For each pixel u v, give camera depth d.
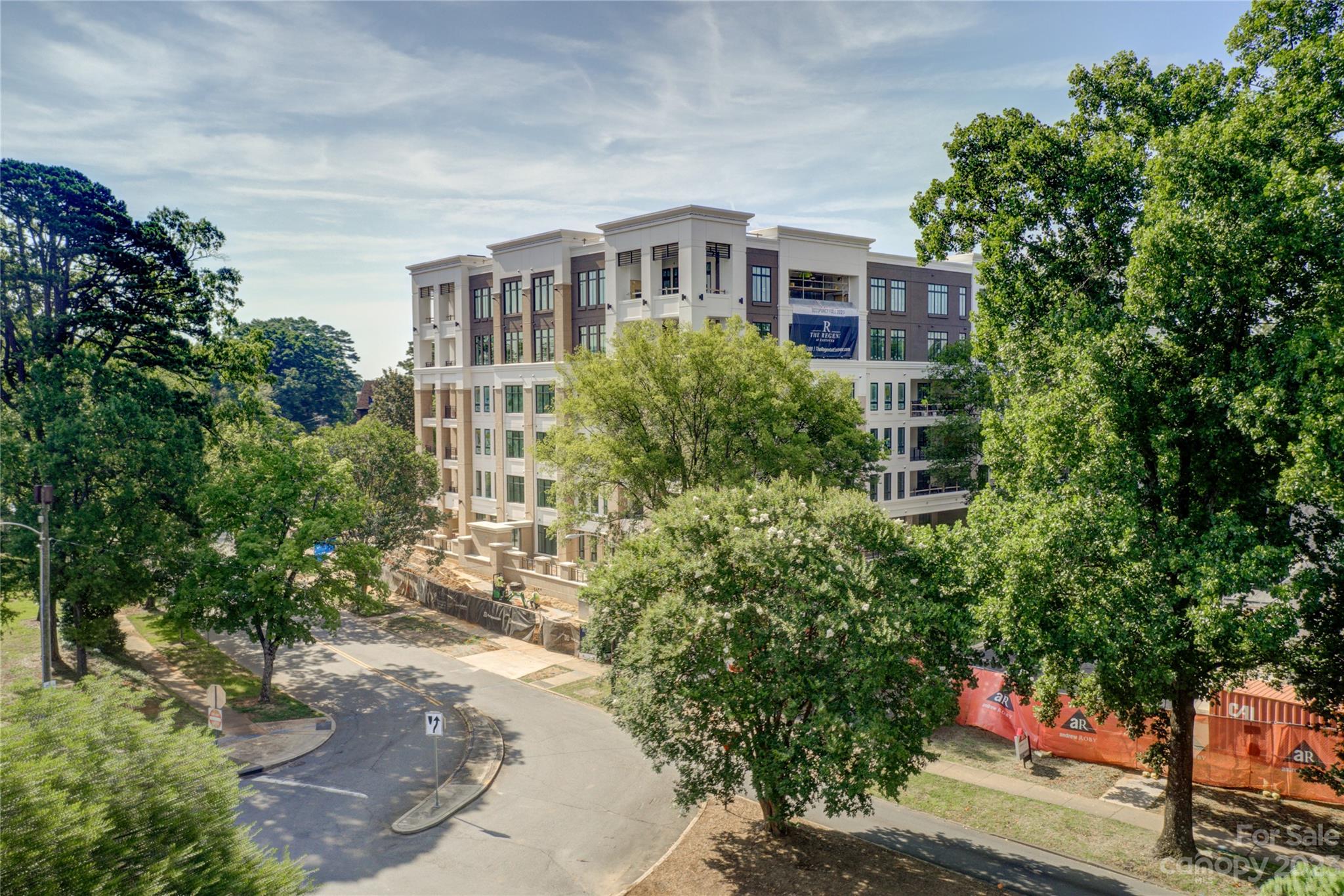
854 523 20.23
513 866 20.30
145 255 38.78
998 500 22.17
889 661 17.58
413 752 27.97
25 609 45.84
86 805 10.97
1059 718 26.73
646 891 18.83
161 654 39.34
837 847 20.94
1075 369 19.27
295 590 33.00
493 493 61.84
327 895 18.72
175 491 34.00
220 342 44.59
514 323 58.28
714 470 33.25
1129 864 19.97
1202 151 17.44
